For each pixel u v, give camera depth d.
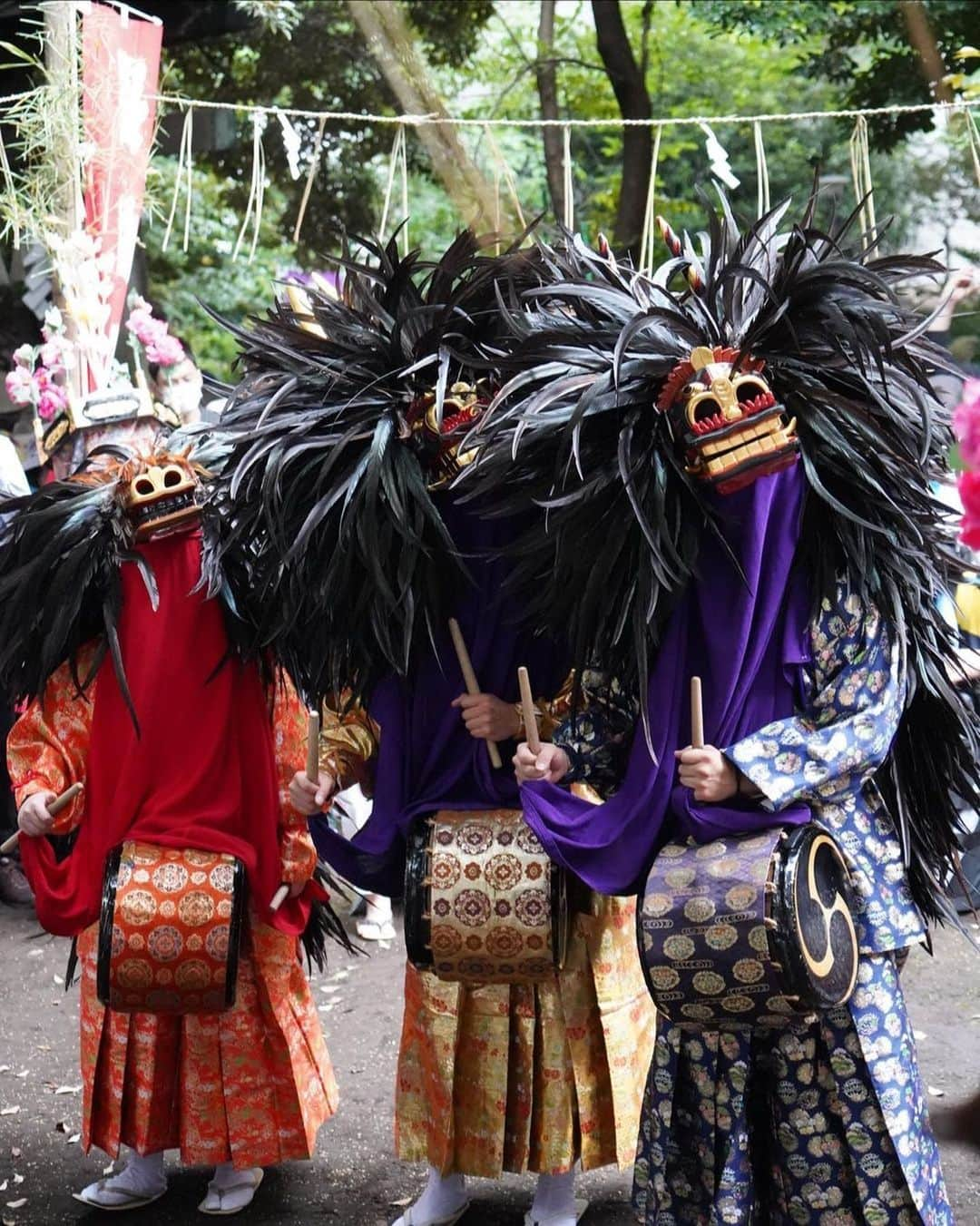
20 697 2.91
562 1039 2.69
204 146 7.68
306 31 9.52
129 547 2.82
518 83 10.55
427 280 2.69
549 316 2.48
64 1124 3.49
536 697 2.66
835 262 2.24
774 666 2.27
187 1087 2.87
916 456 2.31
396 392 2.59
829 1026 2.22
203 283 10.91
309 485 2.58
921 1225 2.18
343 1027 4.03
